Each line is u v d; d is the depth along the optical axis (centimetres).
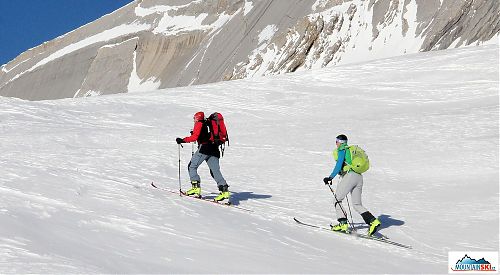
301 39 11050
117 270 549
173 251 673
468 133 2152
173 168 1593
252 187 1401
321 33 10938
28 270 503
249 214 1038
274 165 1733
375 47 10075
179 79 16138
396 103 3484
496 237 1034
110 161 1619
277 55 11219
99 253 603
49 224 681
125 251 635
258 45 13088
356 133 2316
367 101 3600
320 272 692
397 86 4044
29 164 1120
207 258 668
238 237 812
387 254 894
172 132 2411
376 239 985
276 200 1250
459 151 1853
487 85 3759
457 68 4369
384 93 3838
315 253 813
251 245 782
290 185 1449
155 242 701
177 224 815
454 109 2906
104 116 3039
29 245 575
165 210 893
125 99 3775
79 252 590
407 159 1803
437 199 1330
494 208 1233
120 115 3103
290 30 11375
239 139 2256
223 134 1122
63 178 989
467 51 4947
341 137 1023
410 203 1295
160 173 1482
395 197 1353
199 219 878
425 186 1468
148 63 18812
